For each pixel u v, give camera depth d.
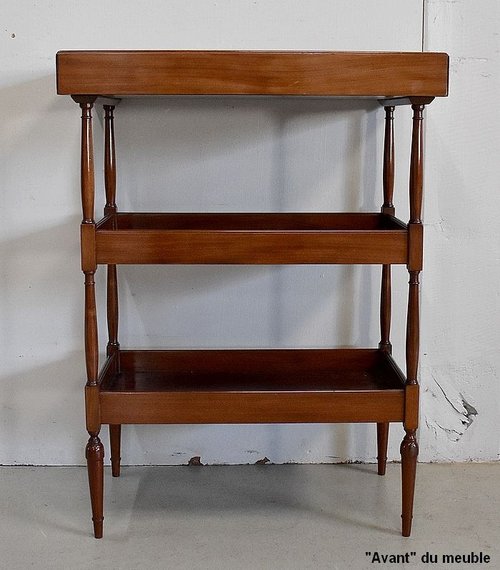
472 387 2.68
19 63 2.52
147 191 2.58
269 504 2.43
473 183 2.59
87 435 2.68
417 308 2.16
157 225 2.52
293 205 2.60
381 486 2.54
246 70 1.96
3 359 2.64
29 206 2.58
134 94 1.99
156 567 2.09
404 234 2.11
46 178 2.57
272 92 1.97
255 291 2.63
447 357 2.66
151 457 2.70
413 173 2.09
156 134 2.56
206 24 2.51
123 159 2.57
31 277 2.61
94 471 2.21
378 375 2.45
